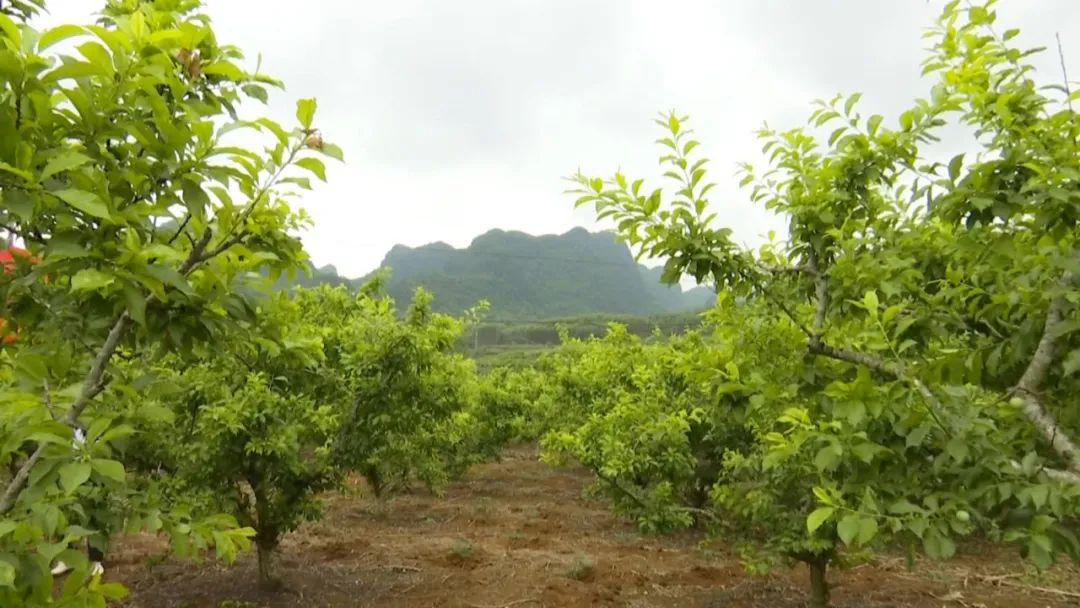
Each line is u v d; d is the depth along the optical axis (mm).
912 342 2262
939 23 2885
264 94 2141
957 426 2094
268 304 2490
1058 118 2305
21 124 1551
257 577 6344
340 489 6336
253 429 5246
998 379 2686
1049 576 6789
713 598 6086
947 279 2760
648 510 7312
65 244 1569
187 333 2064
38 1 2402
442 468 11633
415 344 6387
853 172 3148
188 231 2162
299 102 1932
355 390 6324
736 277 3240
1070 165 2262
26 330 2143
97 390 1931
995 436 2402
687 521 7188
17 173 1432
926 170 2764
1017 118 2406
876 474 2246
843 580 6660
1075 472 2104
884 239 3186
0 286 1819
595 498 10969
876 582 6625
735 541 5516
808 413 2682
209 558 6910
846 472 2441
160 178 1815
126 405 2566
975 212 2461
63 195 1424
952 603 6027
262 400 5172
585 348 14594
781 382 3076
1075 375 2393
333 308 8359
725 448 6996
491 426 13164
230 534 2115
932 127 3025
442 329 6871
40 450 1676
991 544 8008
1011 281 2564
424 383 6852
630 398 8000
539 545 8164
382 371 6414
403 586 6355
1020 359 2523
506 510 10508
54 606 1558
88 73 1546
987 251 2594
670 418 7055
